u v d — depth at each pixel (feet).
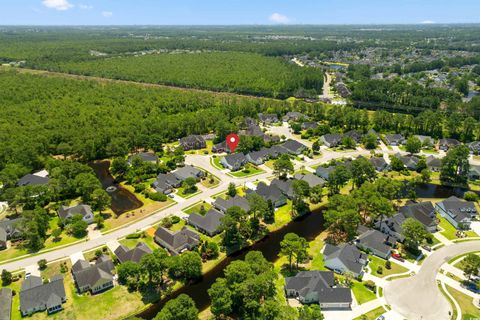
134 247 324.39
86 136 554.46
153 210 403.34
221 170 508.94
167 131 621.72
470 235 361.30
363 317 257.75
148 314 265.13
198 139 600.39
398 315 260.62
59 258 321.93
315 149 578.25
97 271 286.46
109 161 543.80
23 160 478.18
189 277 301.22
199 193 442.09
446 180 490.49
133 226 372.38
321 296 268.62
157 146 564.30
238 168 515.50
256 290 253.65
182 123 643.04
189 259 296.10
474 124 618.44
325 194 447.83
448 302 272.51
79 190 424.05
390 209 361.51
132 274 282.36
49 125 597.52
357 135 629.10
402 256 327.88
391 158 524.52
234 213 347.36
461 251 335.06
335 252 315.78
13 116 635.66
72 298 276.00
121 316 262.06
